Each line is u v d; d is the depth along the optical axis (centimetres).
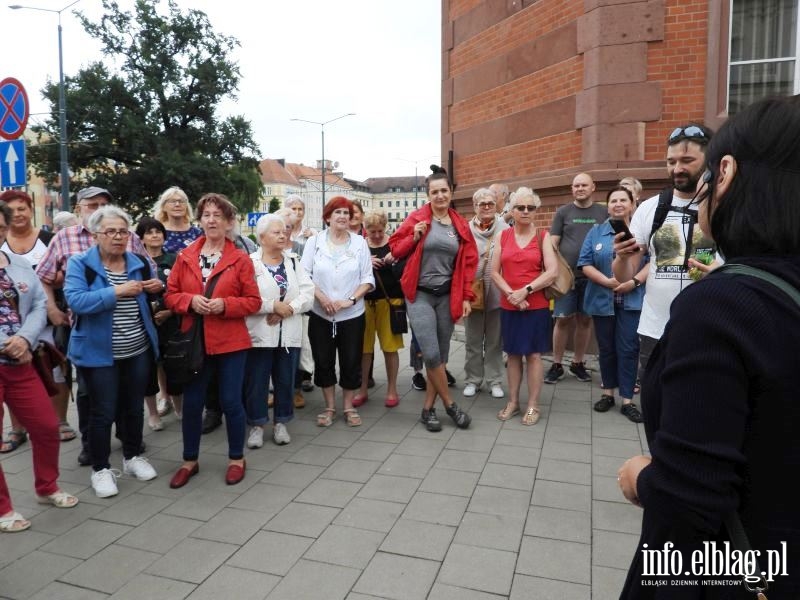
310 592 261
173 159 3359
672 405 103
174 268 393
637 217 379
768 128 105
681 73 607
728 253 112
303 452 434
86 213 459
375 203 12862
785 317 98
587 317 610
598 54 632
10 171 622
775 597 100
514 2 752
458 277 477
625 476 128
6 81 617
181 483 378
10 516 325
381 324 540
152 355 396
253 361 437
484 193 556
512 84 765
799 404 97
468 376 588
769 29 591
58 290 446
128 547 304
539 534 309
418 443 447
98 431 366
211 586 268
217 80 3678
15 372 333
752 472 100
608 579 268
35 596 263
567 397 561
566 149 688
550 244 476
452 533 311
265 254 452
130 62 3578
